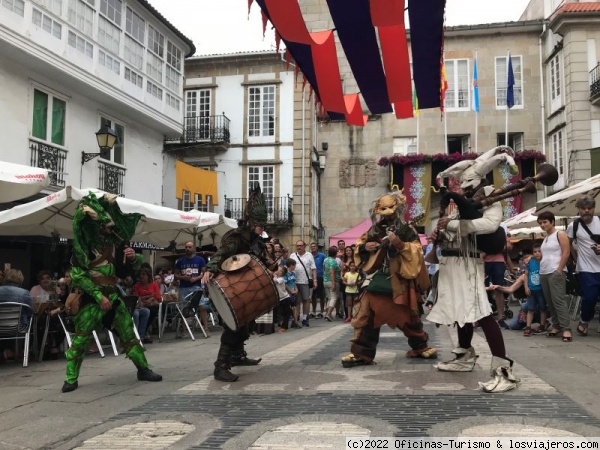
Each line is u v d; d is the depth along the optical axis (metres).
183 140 26.66
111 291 5.40
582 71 23.45
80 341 5.23
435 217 25.98
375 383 4.74
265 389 4.67
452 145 28.31
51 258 15.64
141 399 4.59
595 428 3.31
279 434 3.41
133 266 5.80
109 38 17.08
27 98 14.47
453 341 7.88
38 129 14.90
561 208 10.19
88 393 4.98
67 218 9.48
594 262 7.70
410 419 3.62
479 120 26.86
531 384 4.52
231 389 4.74
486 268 9.38
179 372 5.91
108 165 17.83
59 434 3.66
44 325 8.12
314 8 23.22
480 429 3.35
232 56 26.75
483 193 4.79
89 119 17.05
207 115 27.14
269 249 5.66
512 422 3.47
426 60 8.22
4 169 7.49
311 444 3.20
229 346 5.20
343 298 13.31
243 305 4.93
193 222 10.49
